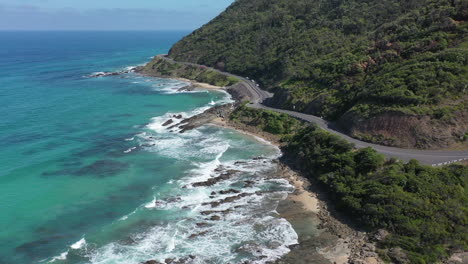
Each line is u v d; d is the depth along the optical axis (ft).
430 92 187.11
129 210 149.48
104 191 165.48
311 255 118.73
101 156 205.57
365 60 254.06
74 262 117.50
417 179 137.59
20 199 156.15
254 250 122.52
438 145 169.58
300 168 184.75
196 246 125.39
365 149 165.68
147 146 222.69
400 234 122.01
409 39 247.50
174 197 159.02
